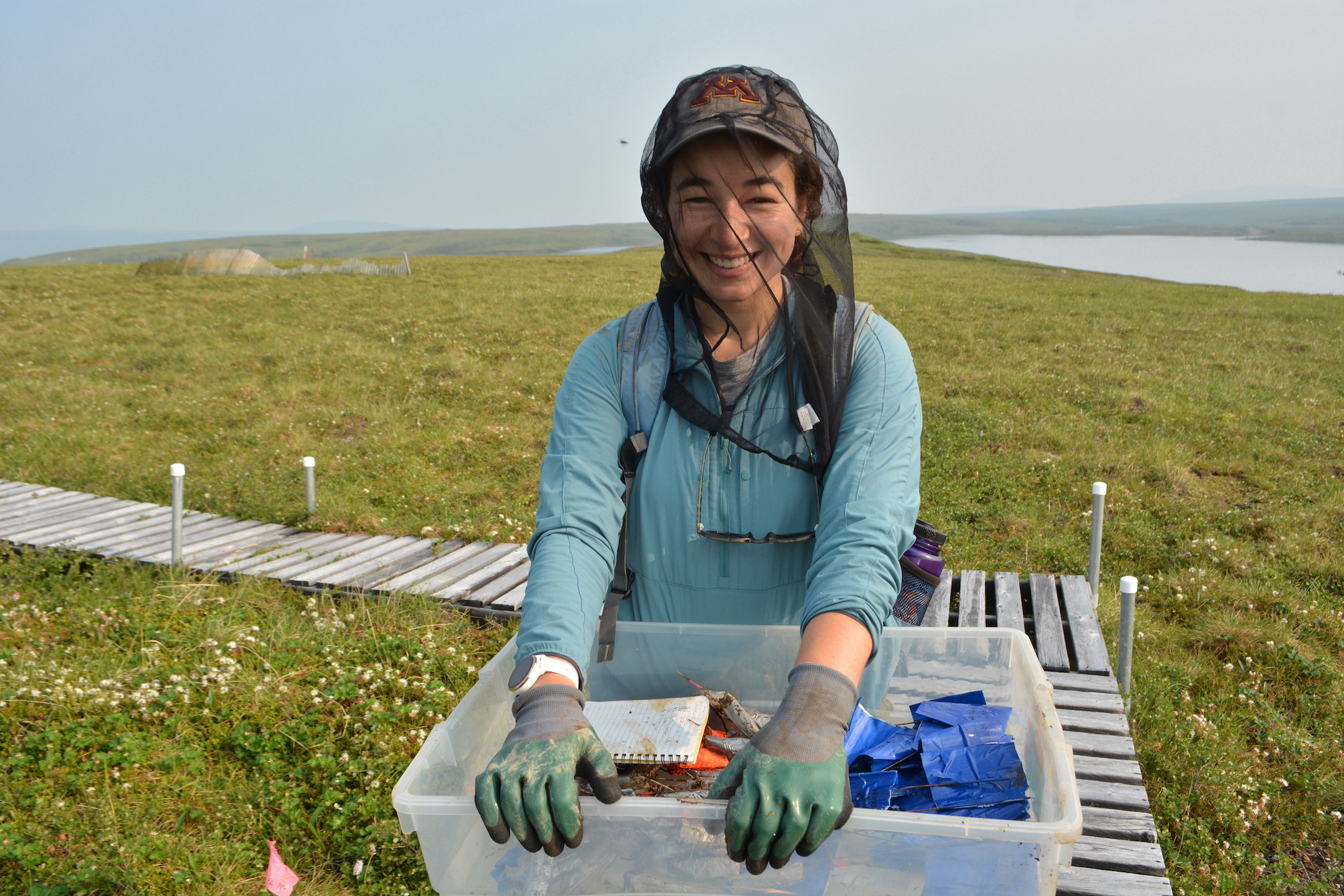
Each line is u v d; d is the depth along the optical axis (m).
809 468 1.47
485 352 13.62
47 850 3.14
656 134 1.41
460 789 1.24
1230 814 3.46
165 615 5.09
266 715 3.93
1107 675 4.24
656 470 1.51
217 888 2.95
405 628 4.89
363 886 3.00
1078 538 6.69
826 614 1.20
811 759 1.00
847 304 1.47
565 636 1.21
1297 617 5.39
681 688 1.51
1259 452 8.98
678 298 1.54
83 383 12.11
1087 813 3.10
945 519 7.13
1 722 3.89
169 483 8.02
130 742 3.71
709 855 1.04
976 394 11.35
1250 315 18.78
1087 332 16.14
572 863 1.07
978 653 1.45
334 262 24.28
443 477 8.36
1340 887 3.19
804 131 1.40
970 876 1.01
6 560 6.12
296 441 9.40
